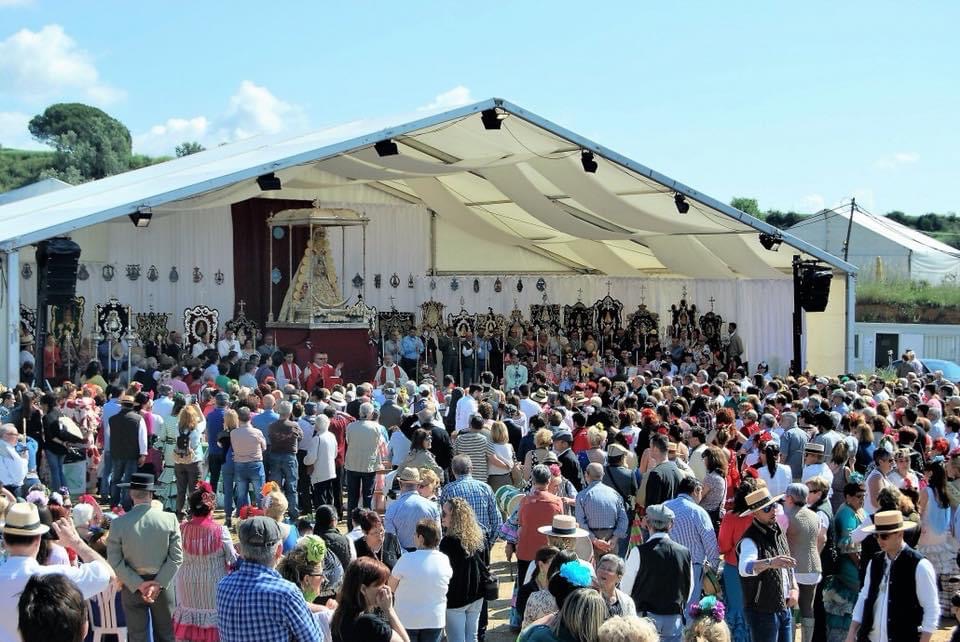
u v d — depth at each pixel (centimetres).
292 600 582
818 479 948
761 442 1182
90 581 675
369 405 1436
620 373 2764
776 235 2378
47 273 1898
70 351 2428
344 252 3012
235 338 2644
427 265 3177
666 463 1020
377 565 645
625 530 982
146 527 807
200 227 2827
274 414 1491
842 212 4709
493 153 2344
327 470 1449
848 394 1564
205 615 816
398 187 3062
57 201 2559
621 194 2412
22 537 625
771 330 2792
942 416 1530
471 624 856
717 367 2752
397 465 1427
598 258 3194
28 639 429
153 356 2498
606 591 695
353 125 2644
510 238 3175
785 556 816
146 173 2888
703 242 2656
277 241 2922
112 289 2706
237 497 1398
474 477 1256
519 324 3123
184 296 2803
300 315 2731
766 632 825
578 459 1233
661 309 3131
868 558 911
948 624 1080
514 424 1475
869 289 4562
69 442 1508
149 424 1504
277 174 2325
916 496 1007
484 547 962
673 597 784
